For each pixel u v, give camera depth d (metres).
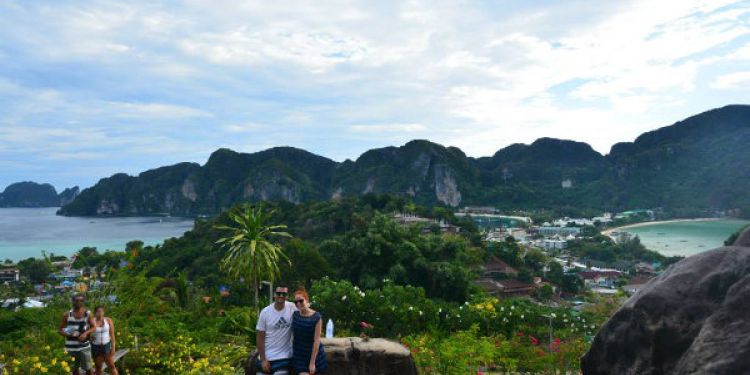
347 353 6.75
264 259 25.36
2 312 20.72
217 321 21.53
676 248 185.00
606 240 192.62
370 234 66.00
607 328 5.79
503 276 98.38
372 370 6.74
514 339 17.97
